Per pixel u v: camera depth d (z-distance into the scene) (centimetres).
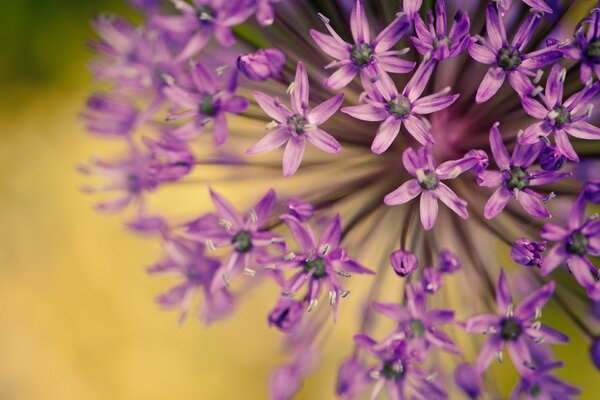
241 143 24
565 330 27
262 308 29
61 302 30
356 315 25
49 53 31
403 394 21
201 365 30
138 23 30
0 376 30
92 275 30
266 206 21
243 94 22
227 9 20
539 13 19
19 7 30
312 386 28
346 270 20
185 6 21
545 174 19
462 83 22
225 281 21
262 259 20
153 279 30
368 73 20
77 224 30
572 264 19
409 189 20
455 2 22
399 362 20
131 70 23
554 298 22
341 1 22
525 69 20
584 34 20
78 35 31
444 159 22
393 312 20
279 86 22
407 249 22
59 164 31
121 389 30
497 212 20
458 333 24
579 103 19
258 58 20
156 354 30
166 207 28
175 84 22
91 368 30
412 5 20
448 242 22
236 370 29
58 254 30
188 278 22
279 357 29
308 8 21
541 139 19
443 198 20
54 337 30
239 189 27
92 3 30
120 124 24
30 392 30
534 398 21
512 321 20
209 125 22
